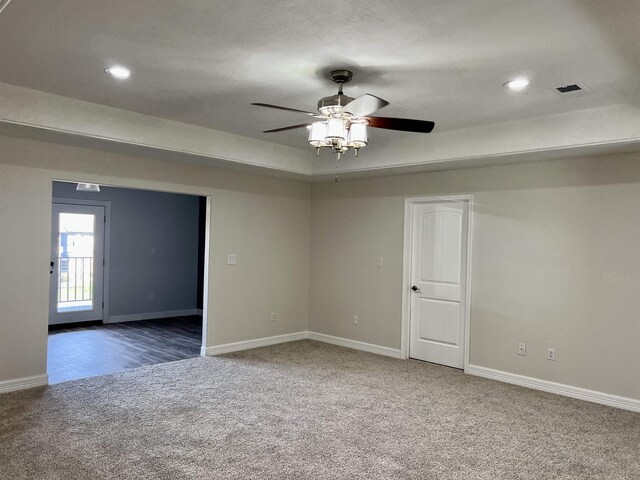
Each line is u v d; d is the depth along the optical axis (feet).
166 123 14.96
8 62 10.25
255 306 20.34
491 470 9.71
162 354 18.99
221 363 17.53
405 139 16.61
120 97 12.75
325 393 14.32
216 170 18.78
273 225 20.94
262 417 12.29
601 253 14.10
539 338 15.23
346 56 9.50
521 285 15.65
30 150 14.03
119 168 15.93
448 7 7.39
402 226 18.95
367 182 20.21
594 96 11.68
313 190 22.36
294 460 9.94
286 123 15.23
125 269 26.32
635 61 9.45
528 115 13.46
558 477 9.49
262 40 8.84
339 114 9.92
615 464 10.09
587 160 14.38
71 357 18.25
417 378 16.10
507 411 13.12
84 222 24.93
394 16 7.75
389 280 19.38
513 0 7.13
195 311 29.25
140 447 10.38
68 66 10.45
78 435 10.91
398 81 10.87
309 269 22.47
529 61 9.55
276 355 18.94
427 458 10.18
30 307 14.15
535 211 15.38
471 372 16.72
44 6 7.66
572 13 7.49
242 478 9.14
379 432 11.49
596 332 14.14
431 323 18.28
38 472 9.17
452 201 17.72
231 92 12.09
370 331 19.97
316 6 7.48
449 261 17.81
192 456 10.01
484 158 14.99
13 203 13.79
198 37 8.77
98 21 8.19
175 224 28.35
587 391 14.24
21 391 13.88
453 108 12.90
